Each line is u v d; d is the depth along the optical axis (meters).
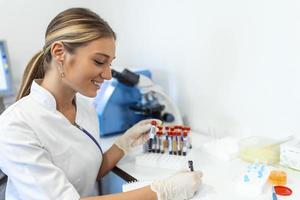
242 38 1.25
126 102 1.53
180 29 1.56
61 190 0.77
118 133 1.54
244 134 1.33
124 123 1.54
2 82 1.66
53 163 0.87
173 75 1.67
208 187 0.89
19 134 0.79
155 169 1.06
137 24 1.89
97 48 0.82
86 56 0.82
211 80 1.44
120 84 1.48
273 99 1.18
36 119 0.86
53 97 0.91
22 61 1.90
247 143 1.17
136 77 1.44
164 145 1.19
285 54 1.10
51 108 0.91
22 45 1.88
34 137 0.83
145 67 1.89
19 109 0.86
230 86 1.35
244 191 0.85
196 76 1.52
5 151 0.77
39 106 0.89
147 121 1.23
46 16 1.94
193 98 1.57
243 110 1.31
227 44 1.32
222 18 1.32
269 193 0.85
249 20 1.21
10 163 0.77
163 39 1.69
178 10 1.54
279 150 1.07
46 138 0.86
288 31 1.08
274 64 1.15
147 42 1.83
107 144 1.38
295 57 1.07
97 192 1.46
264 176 0.89
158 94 1.59
